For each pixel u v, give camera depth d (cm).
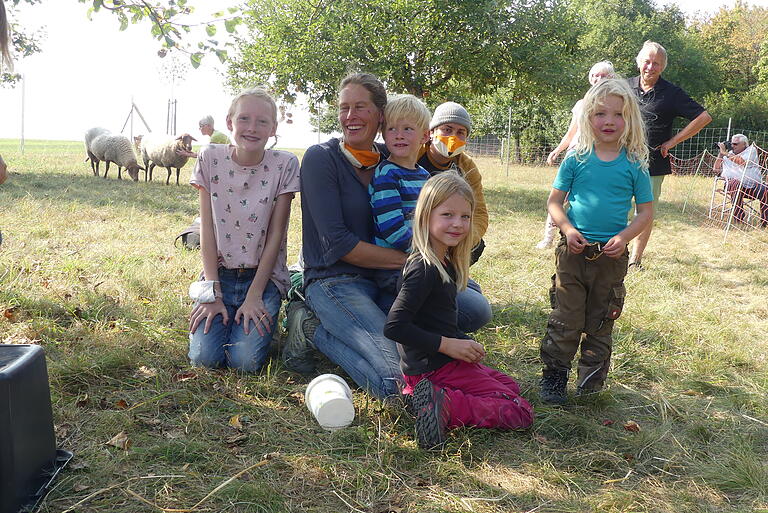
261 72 1366
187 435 256
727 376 351
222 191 330
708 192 1348
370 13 1313
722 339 404
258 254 337
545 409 292
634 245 606
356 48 1304
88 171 1356
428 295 263
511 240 723
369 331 296
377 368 288
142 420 265
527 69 1464
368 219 320
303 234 329
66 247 568
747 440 275
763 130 2941
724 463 254
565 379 304
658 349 383
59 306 388
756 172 927
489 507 217
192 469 232
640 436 270
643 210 299
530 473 241
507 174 1808
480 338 385
